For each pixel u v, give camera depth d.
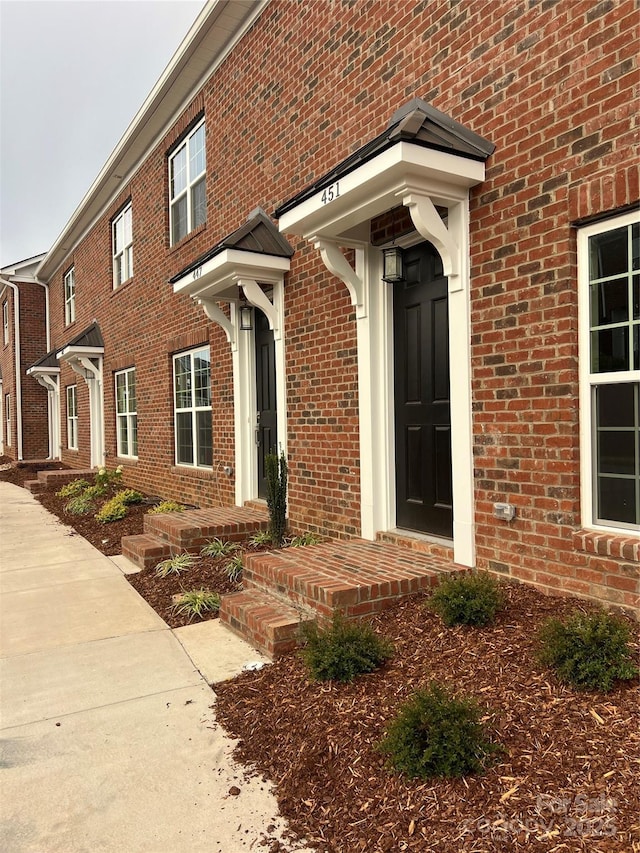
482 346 4.02
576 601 3.41
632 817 1.95
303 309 6.17
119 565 6.62
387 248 4.84
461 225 4.07
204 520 6.72
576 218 3.40
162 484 10.41
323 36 5.72
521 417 3.77
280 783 2.58
